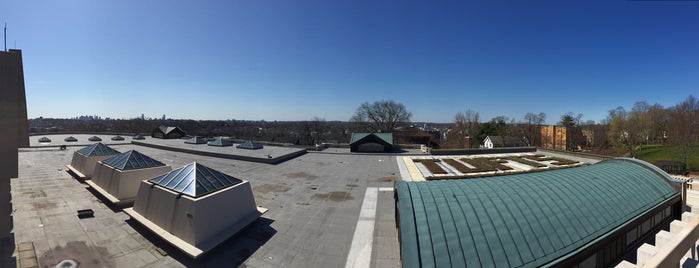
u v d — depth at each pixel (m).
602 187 13.66
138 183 19.52
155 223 14.55
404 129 84.94
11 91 8.30
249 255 12.97
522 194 11.62
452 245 8.88
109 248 13.15
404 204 10.84
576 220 10.84
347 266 12.18
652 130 67.75
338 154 44.66
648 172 16.91
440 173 30.28
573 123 78.88
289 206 19.36
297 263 12.38
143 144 52.81
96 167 22.58
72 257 12.27
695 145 48.81
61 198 19.86
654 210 13.59
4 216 8.65
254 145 46.00
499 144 68.19
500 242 9.12
